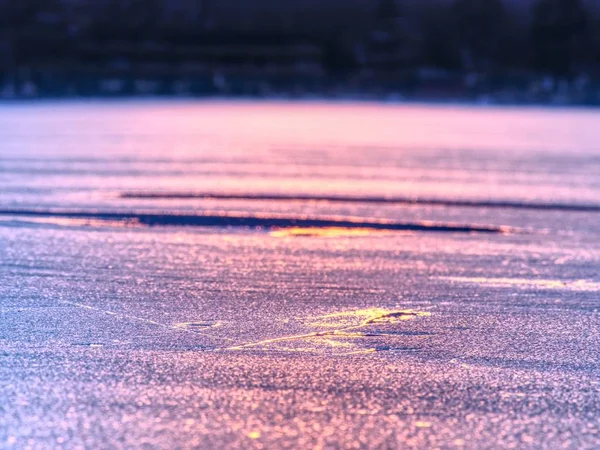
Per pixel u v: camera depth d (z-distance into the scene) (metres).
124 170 14.74
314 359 4.81
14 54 60.62
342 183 13.51
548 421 3.96
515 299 6.39
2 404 4.05
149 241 8.44
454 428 3.85
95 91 56.72
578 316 5.92
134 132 24.48
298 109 41.78
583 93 57.31
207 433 3.74
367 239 8.84
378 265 7.53
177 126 27.55
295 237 8.87
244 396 4.20
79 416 3.92
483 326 5.60
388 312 5.93
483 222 10.06
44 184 12.63
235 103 48.53
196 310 5.89
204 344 5.07
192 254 7.84
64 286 6.52
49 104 44.53
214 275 7.00
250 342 5.13
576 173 15.91
